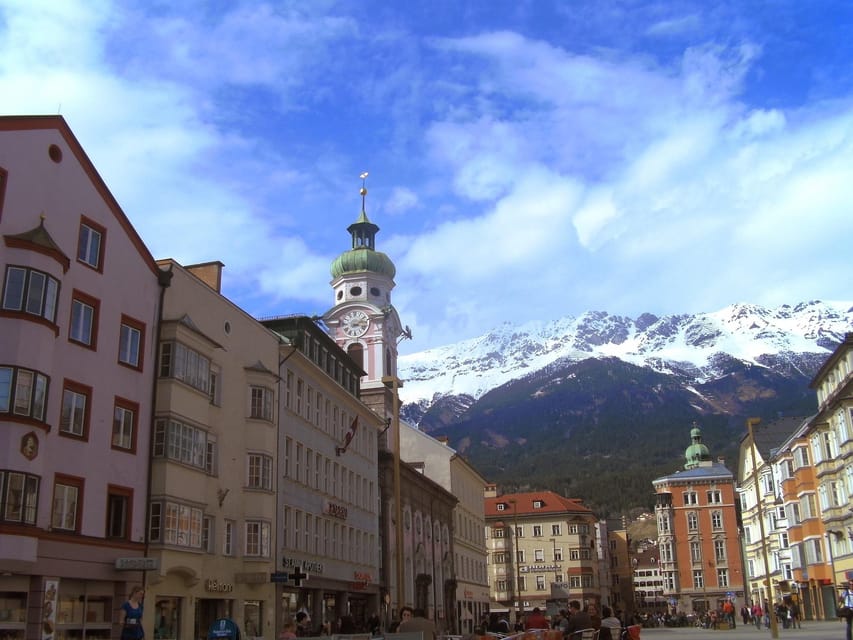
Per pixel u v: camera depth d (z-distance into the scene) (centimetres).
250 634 4041
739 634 6419
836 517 6644
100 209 3316
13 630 2677
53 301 2923
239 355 4191
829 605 7162
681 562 13625
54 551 2827
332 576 5197
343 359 5838
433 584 7806
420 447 9119
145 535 3309
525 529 14238
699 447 15262
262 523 4116
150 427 3438
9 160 2936
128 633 2091
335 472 5456
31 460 2753
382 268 9881
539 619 2953
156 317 3559
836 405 6431
